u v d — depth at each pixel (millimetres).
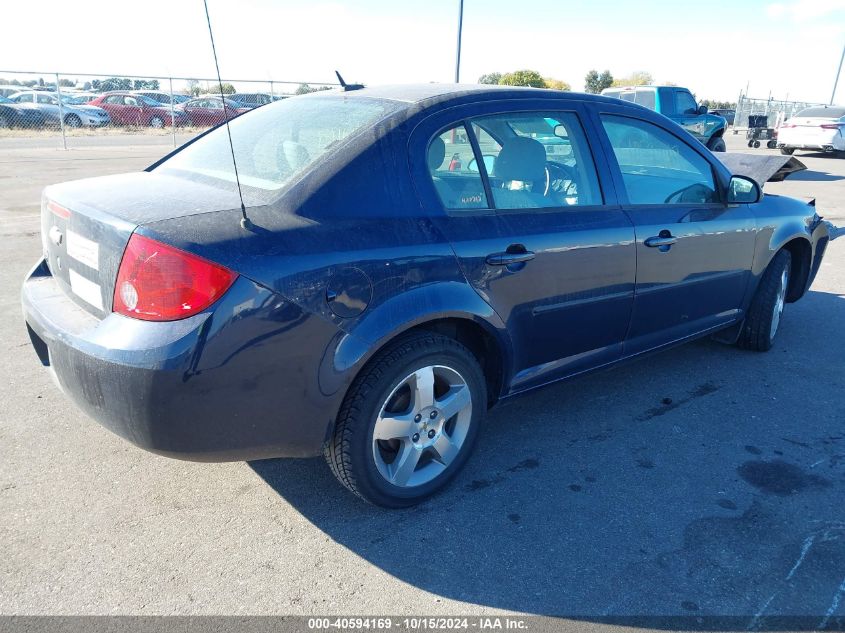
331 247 2365
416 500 2826
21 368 4047
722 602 2330
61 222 2658
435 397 2820
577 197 3244
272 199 2438
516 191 3012
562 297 3109
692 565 2512
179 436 2211
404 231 2564
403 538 2635
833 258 7770
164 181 2832
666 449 3367
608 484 3041
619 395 3994
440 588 2373
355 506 2834
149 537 2588
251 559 2488
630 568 2490
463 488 2992
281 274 2242
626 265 3352
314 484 2986
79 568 2402
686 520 2785
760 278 4453
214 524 2684
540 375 3223
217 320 2141
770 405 3887
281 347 2266
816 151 20859
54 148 17031
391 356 2545
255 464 3137
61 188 2857
